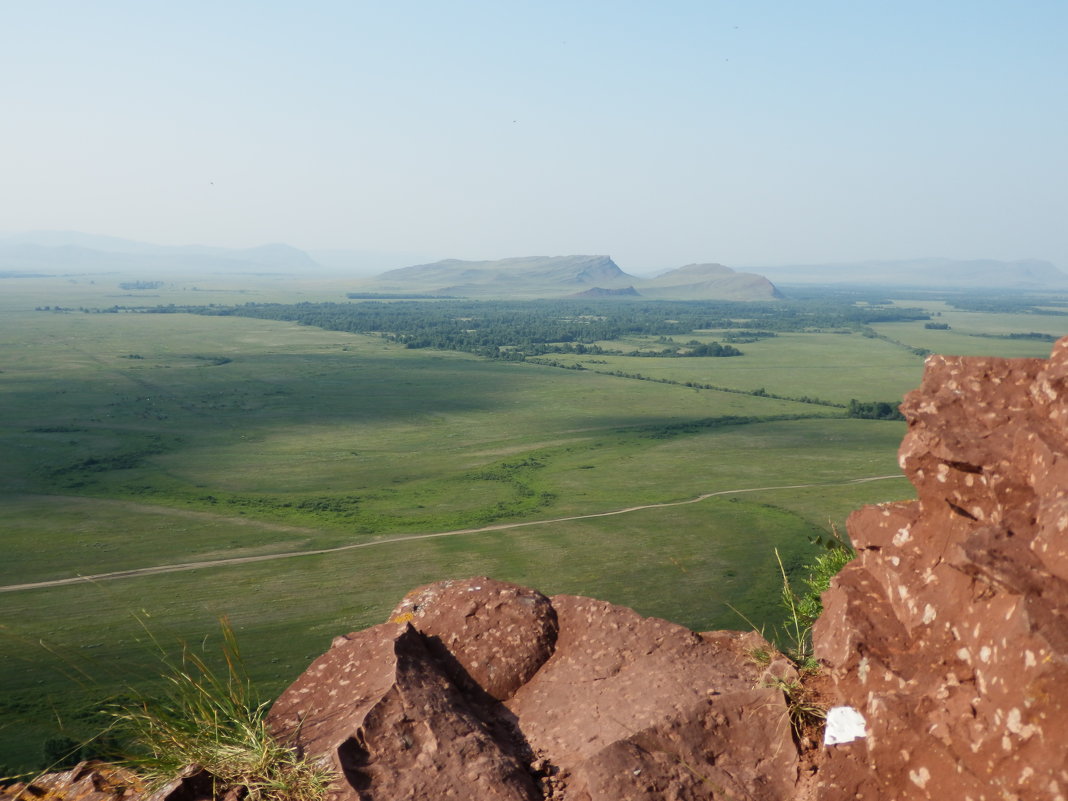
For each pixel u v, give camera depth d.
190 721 5.02
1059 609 3.88
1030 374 5.11
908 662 4.66
